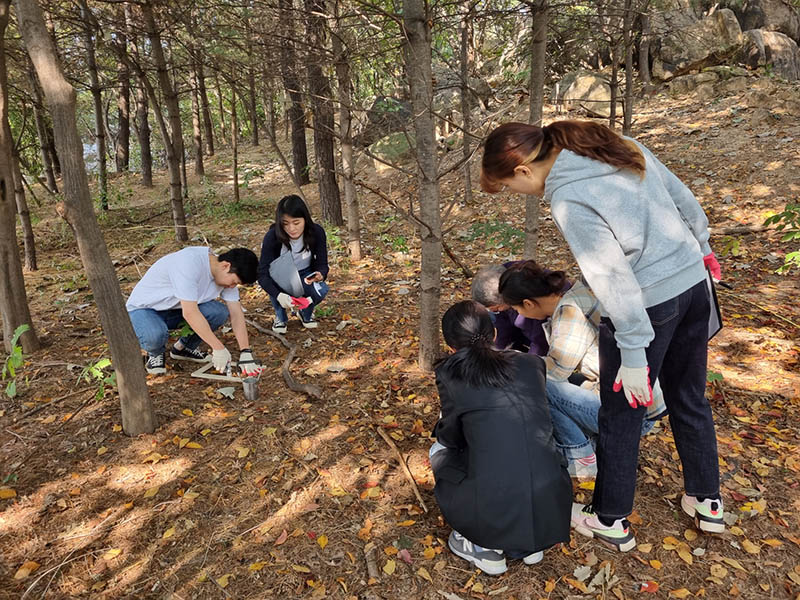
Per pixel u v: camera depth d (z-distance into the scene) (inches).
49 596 81.6
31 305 199.0
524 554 82.5
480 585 83.5
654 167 75.8
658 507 97.8
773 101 337.4
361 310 192.1
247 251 130.4
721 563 86.5
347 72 212.5
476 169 350.0
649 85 405.7
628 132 244.8
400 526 94.7
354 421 123.6
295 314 185.2
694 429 85.9
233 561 87.7
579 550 89.9
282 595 81.8
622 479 83.7
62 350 156.4
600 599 81.0
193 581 84.2
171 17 204.4
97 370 118.6
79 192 97.7
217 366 127.9
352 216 245.6
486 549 83.6
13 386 102.0
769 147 294.2
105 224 378.3
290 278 158.6
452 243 269.3
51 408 127.1
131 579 84.7
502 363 84.4
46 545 90.6
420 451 114.0
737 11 456.8
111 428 119.8
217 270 128.5
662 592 82.0
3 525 94.1
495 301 112.0
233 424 122.4
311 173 487.8
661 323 74.0
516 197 313.7
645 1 231.8
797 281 187.5
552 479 81.1
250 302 202.4
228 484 104.2
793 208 137.0
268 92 184.1
